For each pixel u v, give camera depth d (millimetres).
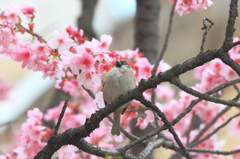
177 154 11164
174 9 8898
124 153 6172
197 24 20328
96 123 5688
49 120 11008
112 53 7367
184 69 5125
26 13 7922
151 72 8867
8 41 7289
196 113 10250
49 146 5875
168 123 5633
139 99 5426
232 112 17766
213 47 20156
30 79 21625
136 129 10594
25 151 8383
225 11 19938
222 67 9047
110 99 8141
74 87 9734
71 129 5828
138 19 11570
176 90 15180
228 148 18391
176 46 20562
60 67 7082
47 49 7070
